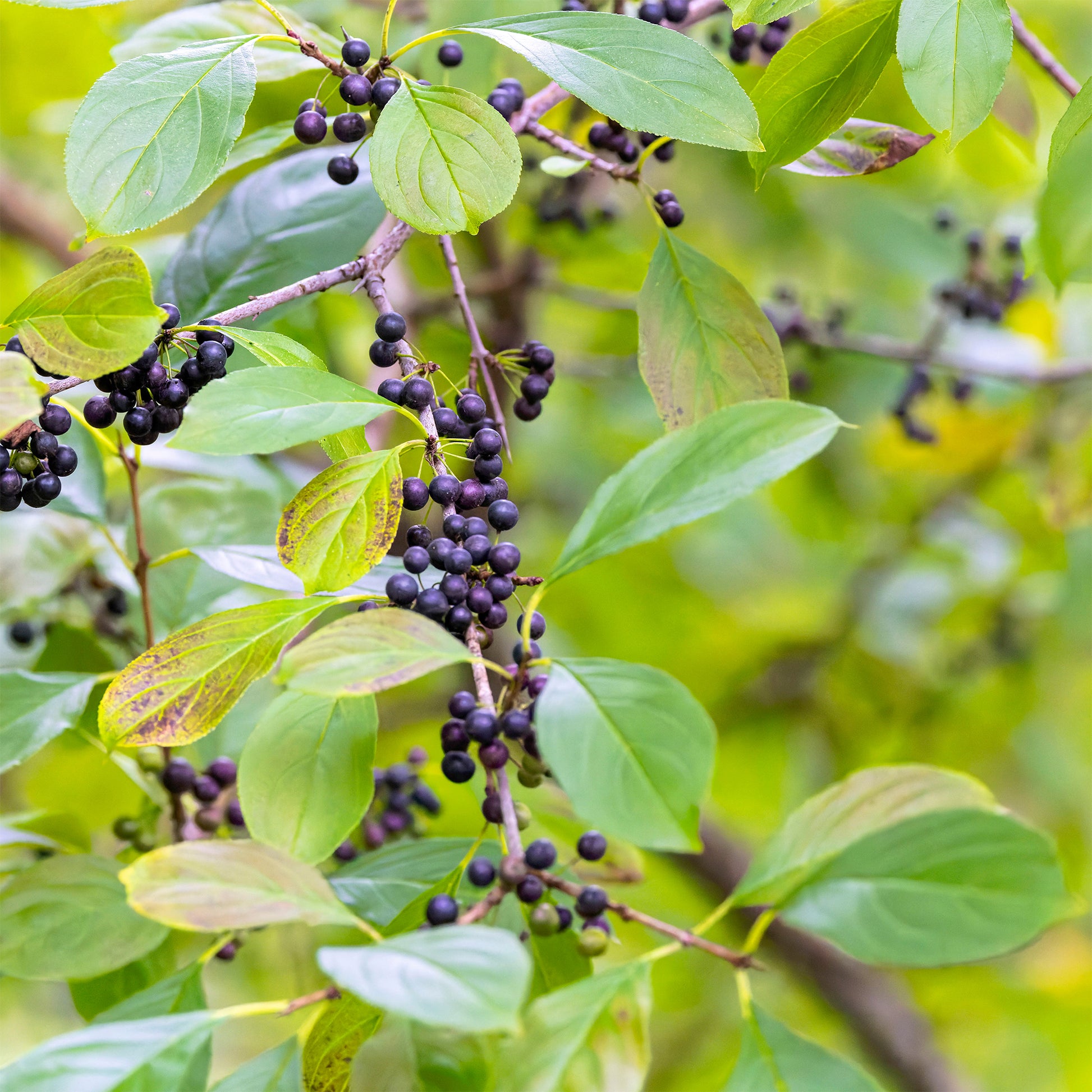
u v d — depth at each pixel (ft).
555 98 3.90
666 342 3.76
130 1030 3.33
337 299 5.20
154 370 3.49
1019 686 7.10
